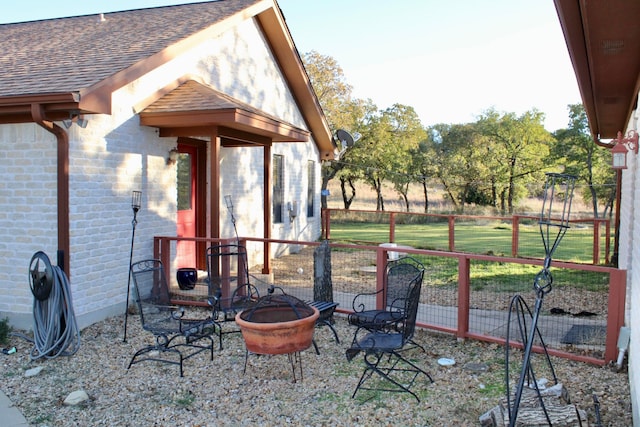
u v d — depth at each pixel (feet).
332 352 17.81
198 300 23.76
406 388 14.64
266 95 34.99
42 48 25.12
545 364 16.38
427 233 56.44
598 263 35.99
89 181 20.43
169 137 24.77
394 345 14.35
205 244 27.99
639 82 15.43
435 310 22.85
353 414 13.07
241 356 17.35
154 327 16.48
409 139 78.48
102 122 21.02
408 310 14.70
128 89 22.39
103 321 21.20
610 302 15.98
